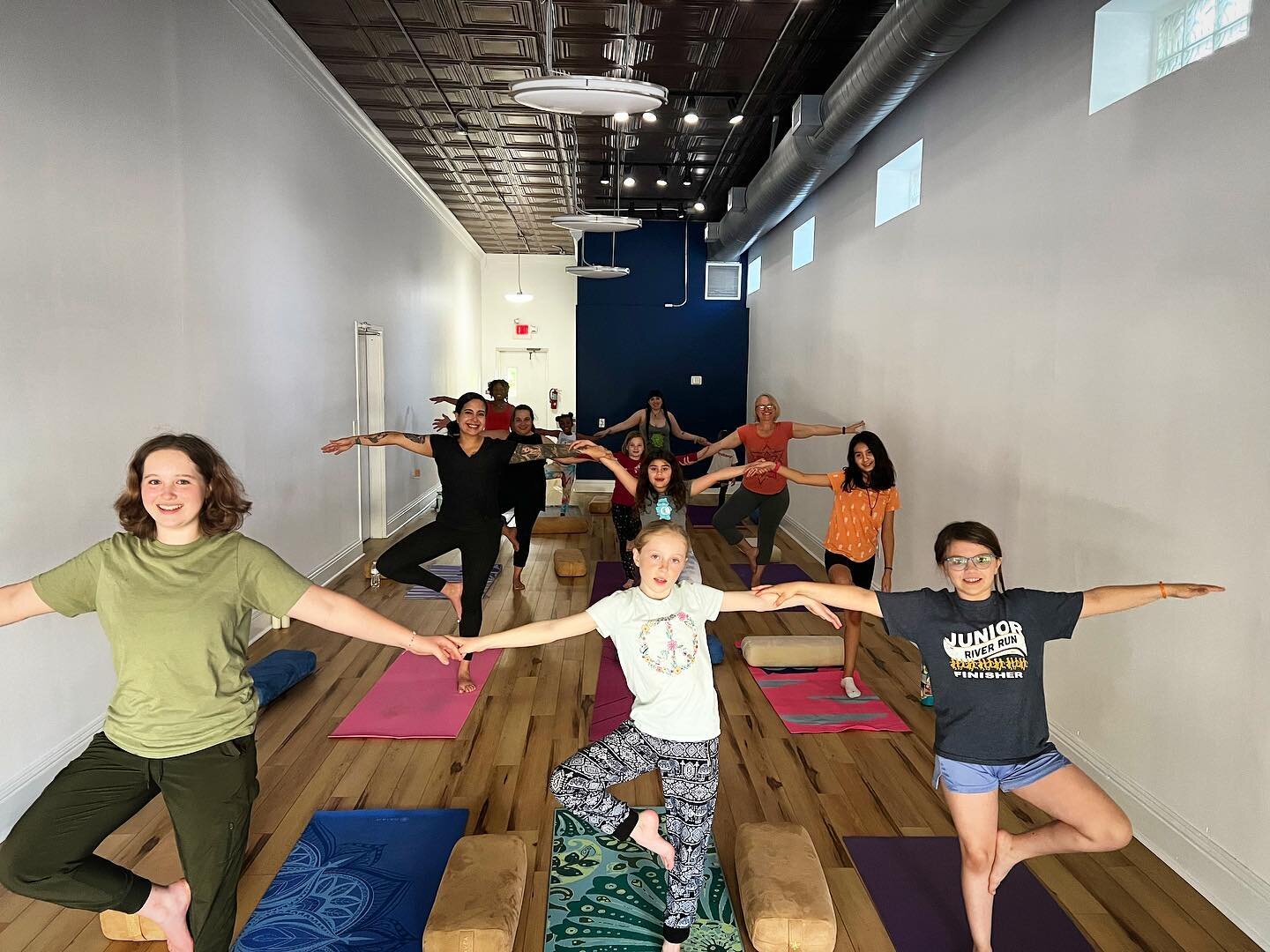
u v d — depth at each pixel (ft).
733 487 38.09
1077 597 7.64
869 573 14.47
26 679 10.20
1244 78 8.62
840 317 24.64
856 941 8.21
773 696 14.44
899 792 11.14
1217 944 8.15
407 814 10.35
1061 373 12.12
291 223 19.33
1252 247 8.49
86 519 11.25
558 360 51.24
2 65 9.64
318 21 17.62
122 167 12.20
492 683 15.03
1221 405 8.90
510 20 17.39
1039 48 12.90
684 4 16.44
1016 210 13.56
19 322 9.95
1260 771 8.25
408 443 14.21
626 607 7.74
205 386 14.85
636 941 8.14
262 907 8.48
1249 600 8.45
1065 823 7.52
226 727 6.53
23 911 8.49
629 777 7.64
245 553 6.73
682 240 40.14
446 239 39.29
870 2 16.37
